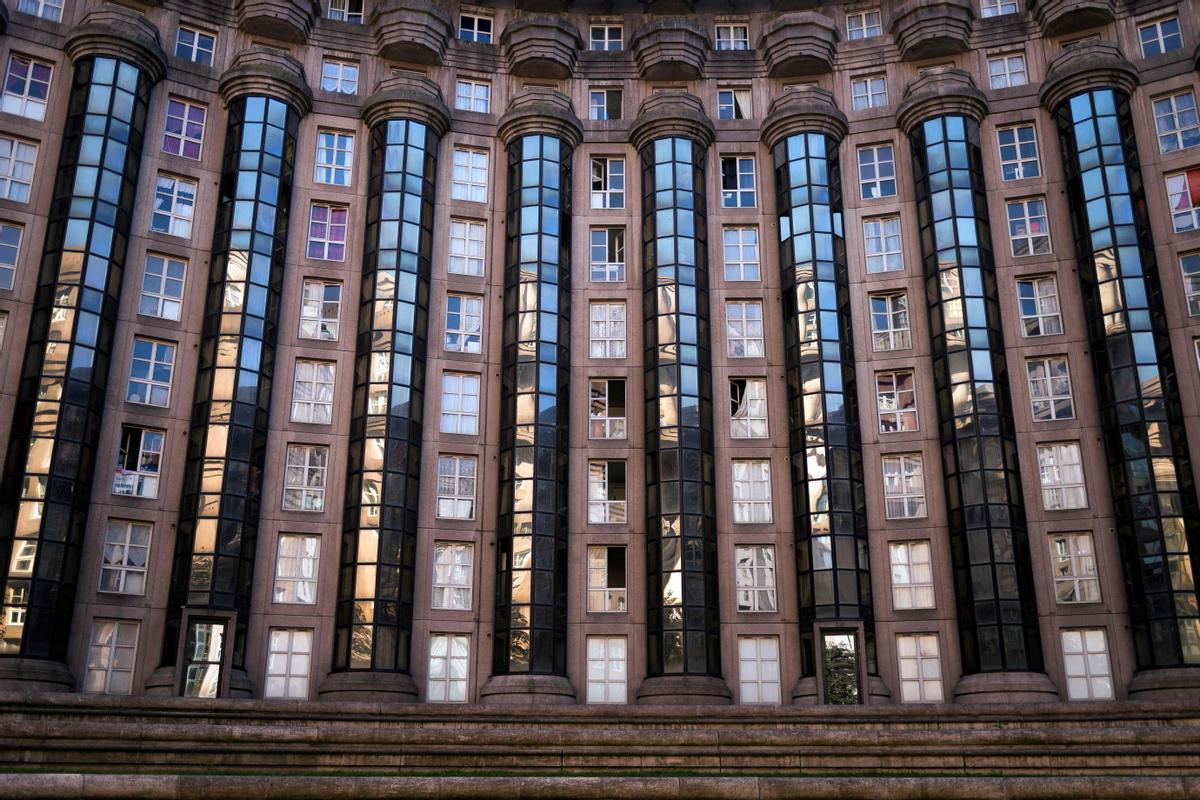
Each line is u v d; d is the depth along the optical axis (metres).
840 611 37.69
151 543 36.88
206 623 35.78
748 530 40.03
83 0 41.47
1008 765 21.31
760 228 44.03
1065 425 39.03
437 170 43.84
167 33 42.62
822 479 39.34
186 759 20.66
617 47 47.84
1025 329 40.59
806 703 36.81
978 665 36.34
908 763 21.61
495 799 17.78
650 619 38.41
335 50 44.75
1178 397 37.69
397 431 39.34
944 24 44.03
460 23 47.28
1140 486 36.81
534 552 38.69
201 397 38.41
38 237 38.31
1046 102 42.59
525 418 40.50
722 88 46.41
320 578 38.00
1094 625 36.69
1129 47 42.53
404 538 38.28
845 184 43.94
